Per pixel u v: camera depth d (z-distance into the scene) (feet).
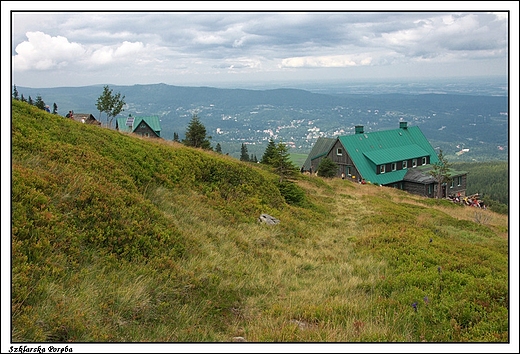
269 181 76.07
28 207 26.94
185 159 62.75
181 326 23.99
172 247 33.88
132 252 30.30
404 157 199.62
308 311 27.53
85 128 53.67
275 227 53.93
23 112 46.80
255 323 25.64
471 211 126.93
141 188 45.68
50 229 26.78
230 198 58.95
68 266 25.35
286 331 23.75
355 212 80.79
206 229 43.06
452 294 30.50
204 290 28.91
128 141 58.03
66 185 32.91
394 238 51.62
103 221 31.48
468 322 26.48
